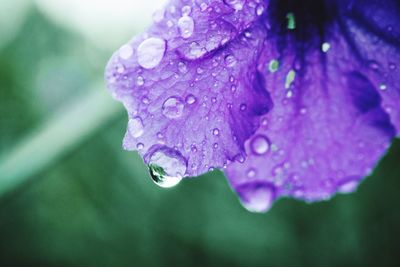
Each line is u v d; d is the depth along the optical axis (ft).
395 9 0.32
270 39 0.31
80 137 0.50
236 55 0.30
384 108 0.33
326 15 0.32
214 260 0.76
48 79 0.85
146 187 0.78
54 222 0.80
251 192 0.33
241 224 0.76
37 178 0.50
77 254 0.80
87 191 0.78
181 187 0.77
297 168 0.33
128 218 0.78
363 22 0.32
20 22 0.89
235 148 0.29
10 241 0.80
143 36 0.29
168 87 0.28
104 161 0.77
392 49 0.32
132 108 0.28
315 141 0.33
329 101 0.33
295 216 0.75
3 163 0.50
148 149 0.28
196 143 0.29
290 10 0.31
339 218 0.74
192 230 0.77
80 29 0.86
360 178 0.34
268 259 0.75
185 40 0.29
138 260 0.77
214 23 0.29
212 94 0.29
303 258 0.74
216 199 0.77
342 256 0.74
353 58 0.32
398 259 0.72
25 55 0.87
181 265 0.77
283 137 0.33
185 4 0.29
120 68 0.28
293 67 0.32
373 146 0.33
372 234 0.74
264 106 0.31
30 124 0.82
